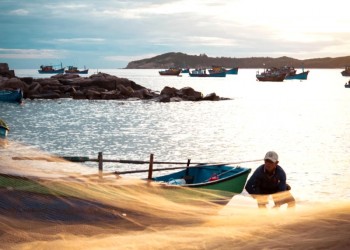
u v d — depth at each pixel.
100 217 4.06
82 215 4.04
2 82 77.06
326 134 40.28
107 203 4.35
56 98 77.50
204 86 142.12
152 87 134.88
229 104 73.00
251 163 27.09
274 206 6.59
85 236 3.68
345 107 70.81
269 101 81.38
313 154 29.88
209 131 41.66
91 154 29.17
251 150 31.80
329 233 3.42
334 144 34.31
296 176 22.97
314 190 19.70
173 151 30.98
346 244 3.21
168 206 4.68
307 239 3.35
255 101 80.94
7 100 67.44
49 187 4.36
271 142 35.38
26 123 45.66
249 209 5.21
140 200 4.61
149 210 4.43
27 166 5.09
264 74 186.62
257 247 3.31
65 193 4.38
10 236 3.56
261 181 7.23
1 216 3.80
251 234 3.62
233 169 13.23
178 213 4.51
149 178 10.98
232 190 12.42
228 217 4.36
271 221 3.99
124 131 40.66
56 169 5.17
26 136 36.88
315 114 59.31
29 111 57.44
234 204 6.34
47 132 39.50
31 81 81.56
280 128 44.50
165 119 50.72
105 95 77.00
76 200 4.27
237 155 29.92
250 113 59.53
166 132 40.47
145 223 4.07
